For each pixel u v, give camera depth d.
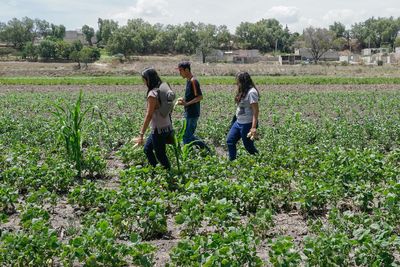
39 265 5.82
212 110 24.30
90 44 187.75
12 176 9.20
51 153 12.31
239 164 10.11
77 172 9.87
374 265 5.49
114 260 5.66
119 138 15.01
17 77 65.75
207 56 128.62
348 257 6.01
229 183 8.55
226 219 6.80
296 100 28.70
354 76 67.38
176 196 8.19
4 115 19.88
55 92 38.19
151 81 9.67
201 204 7.79
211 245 5.66
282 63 115.75
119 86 46.69
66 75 73.00
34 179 9.17
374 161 9.55
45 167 9.36
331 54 138.00
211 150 12.21
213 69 80.25
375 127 15.65
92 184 8.20
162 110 9.63
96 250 5.91
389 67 88.50
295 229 7.54
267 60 124.75
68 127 10.57
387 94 33.44
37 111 23.66
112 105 27.34
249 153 11.20
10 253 5.68
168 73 75.44
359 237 5.80
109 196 7.88
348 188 8.60
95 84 49.38
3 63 98.62
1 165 10.54
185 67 11.51
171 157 10.77
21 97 30.94
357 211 8.32
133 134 14.81
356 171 8.91
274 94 33.25
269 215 6.91
